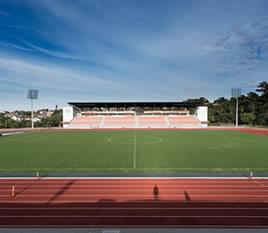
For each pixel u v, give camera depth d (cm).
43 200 1140
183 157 2212
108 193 1231
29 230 862
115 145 3000
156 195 1199
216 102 10344
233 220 931
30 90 6312
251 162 1986
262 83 7431
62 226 891
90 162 2012
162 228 874
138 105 6669
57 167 1838
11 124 6906
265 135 4197
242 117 7550
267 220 930
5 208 1050
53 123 7431
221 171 1680
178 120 6544
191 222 917
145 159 2130
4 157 2245
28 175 1584
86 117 6744
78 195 1204
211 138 3731
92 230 862
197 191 1253
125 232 848
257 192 1236
